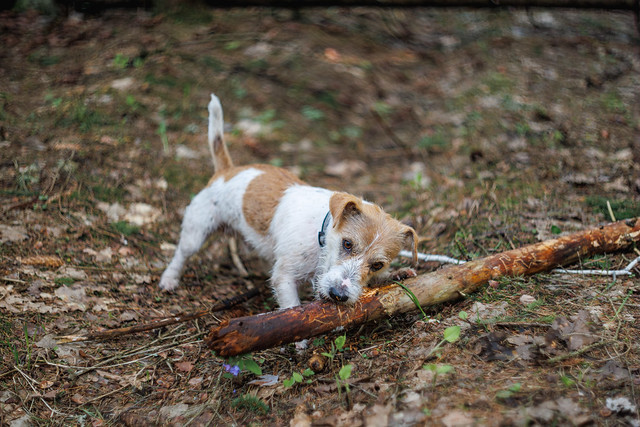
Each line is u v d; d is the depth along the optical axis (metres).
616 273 3.79
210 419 3.08
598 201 5.15
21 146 6.04
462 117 7.58
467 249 4.61
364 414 2.77
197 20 9.16
